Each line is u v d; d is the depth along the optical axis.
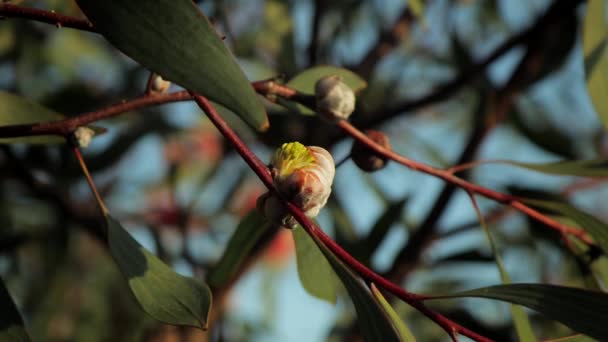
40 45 1.23
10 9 0.65
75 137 0.70
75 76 1.24
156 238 1.14
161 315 0.66
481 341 0.65
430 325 1.16
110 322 1.32
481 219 0.74
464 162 1.03
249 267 1.00
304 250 0.74
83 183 1.08
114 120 1.10
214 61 0.63
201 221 1.29
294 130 1.07
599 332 0.65
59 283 1.27
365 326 0.64
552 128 1.07
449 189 1.01
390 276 1.02
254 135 1.12
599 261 0.78
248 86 0.63
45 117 0.76
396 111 1.07
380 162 0.74
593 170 0.76
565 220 0.80
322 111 0.72
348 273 0.64
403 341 0.66
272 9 1.19
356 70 1.19
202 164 1.34
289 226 0.66
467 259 1.04
